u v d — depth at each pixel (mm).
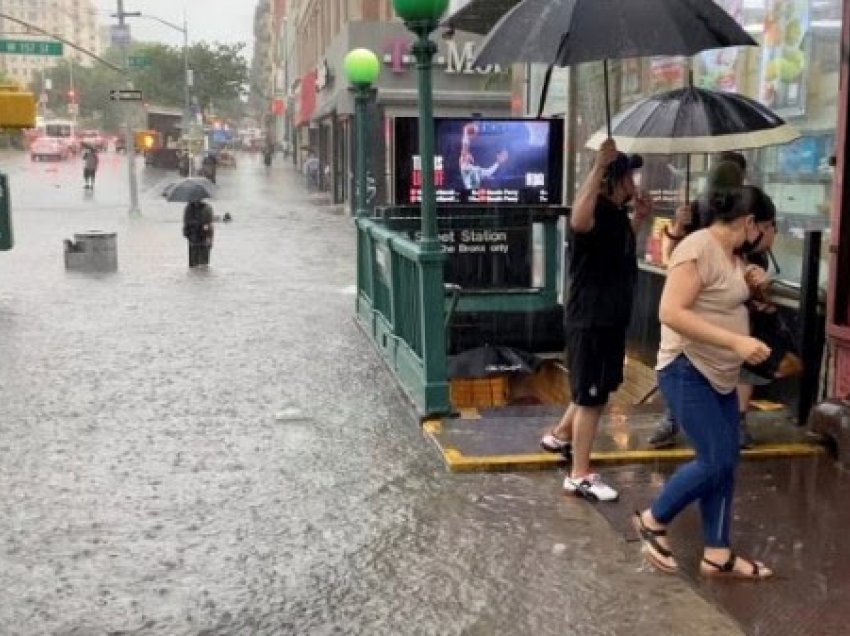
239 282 14383
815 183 6664
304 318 11219
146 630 3934
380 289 9109
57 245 19531
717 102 5711
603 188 4984
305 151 54469
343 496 5395
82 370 8500
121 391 7754
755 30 7324
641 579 4344
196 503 5312
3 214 12961
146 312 11641
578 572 4426
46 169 54469
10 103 12867
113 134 107250
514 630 3918
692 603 4117
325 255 18141
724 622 3957
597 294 5023
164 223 25250
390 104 25766
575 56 4488
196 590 4281
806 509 5137
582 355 5129
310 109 42562
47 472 5824
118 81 97688
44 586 4320
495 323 9188
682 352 4172
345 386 7867
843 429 5766
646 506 5164
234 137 122688
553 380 9016
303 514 5137
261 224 25078
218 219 26109
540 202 9367
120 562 4566
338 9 33531
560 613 4051
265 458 6066
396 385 7836
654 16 4516
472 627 3945
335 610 4094
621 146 5645
